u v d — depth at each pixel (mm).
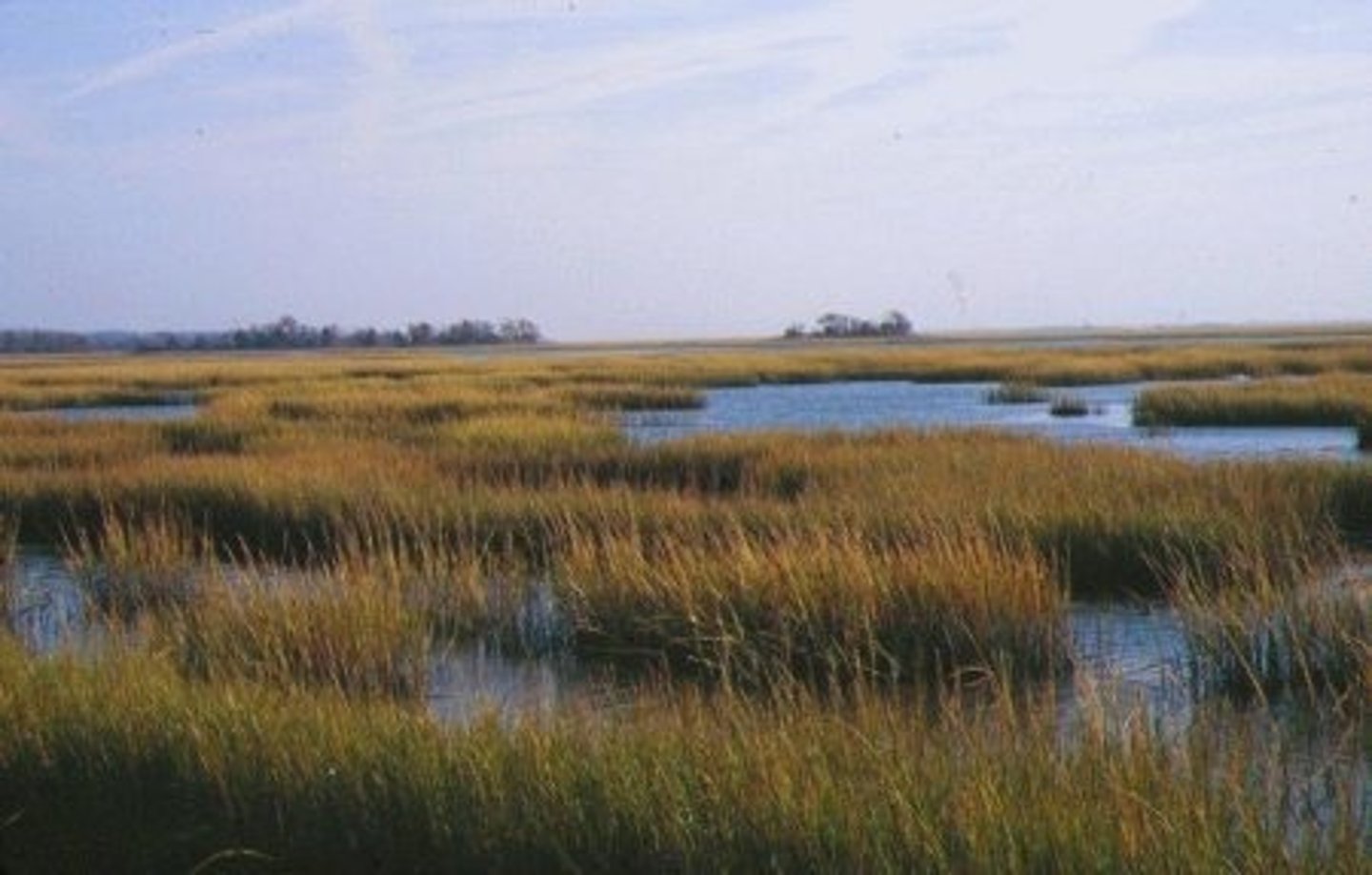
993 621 12211
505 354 127688
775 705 9727
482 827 7398
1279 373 62781
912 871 6480
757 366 72812
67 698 9305
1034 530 16172
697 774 7480
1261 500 17656
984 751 7645
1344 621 11359
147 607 14031
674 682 12094
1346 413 36844
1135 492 18484
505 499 19578
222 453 29609
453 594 14297
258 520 20141
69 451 28219
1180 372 63688
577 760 7762
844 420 42781
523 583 14914
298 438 30547
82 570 16359
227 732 8633
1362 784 8117
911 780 7191
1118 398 51000
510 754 7961
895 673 9750
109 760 8625
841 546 14070
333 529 19625
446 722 9414
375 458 25297
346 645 11555
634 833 7148
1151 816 6676
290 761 8242
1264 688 11125
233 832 7812
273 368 77250
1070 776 7211
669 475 25219
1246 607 11914
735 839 6898
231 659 11039
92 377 69375
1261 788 7484
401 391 49594
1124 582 15672
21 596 15734
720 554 13914
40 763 8750
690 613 12523
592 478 24094
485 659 13086
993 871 6320
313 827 7781
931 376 67500
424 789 7746
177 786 8359
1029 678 11672
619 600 13328
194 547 19766
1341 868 6391
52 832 8031
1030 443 25516
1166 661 12320
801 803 7031
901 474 21234
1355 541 17781
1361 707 9609
